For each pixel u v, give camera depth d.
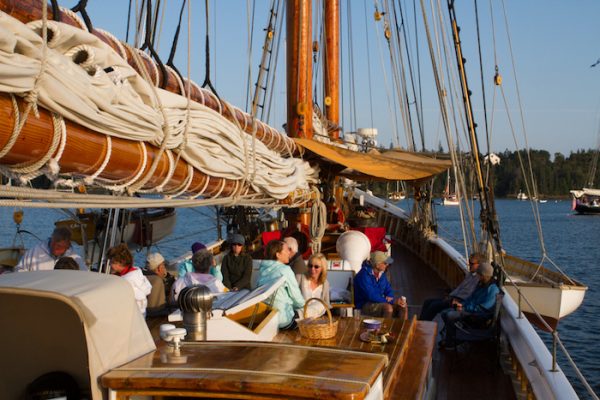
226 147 3.67
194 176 3.43
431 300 7.86
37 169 2.05
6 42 1.76
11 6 1.98
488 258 7.71
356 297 7.16
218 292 5.46
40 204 2.20
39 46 1.96
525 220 82.38
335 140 14.05
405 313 7.09
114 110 2.30
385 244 11.56
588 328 21.05
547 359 5.10
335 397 2.57
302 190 7.16
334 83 15.02
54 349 3.02
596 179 96.31
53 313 2.96
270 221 15.24
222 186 3.84
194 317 3.71
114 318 2.87
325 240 11.11
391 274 12.25
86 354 2.99
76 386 2.97
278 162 5.46
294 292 5.43
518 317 6.45
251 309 5.07
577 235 59.97
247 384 2.67
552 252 46.00
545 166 123.19
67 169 2.25
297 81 9.45
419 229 14.30
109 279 3.01
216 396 2.70
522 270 10.43
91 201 2.41
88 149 2.24
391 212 19.77
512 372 6.19
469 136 8.25
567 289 8.69
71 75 2.07
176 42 3.61
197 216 49.84
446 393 5.73
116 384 2.72
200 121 3.31
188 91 3.14
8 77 1.74
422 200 14.10
